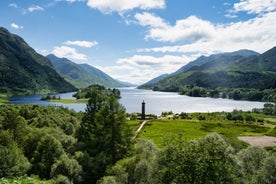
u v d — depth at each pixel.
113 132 60.00
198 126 160.50
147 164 42.91
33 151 64.19
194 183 27.02
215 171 27.03
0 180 20.95
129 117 196.62
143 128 145.12
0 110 135.88
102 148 60.44
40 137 67.94
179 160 28.64
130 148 59.53
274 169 38.19
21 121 82.06
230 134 140.88
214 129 155.38
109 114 60.47
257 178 37.69
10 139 61.38
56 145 59.47
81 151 58.81
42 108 156.25
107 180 41.56
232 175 28.66
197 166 27.30
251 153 47.06
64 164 50.47
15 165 50.25
